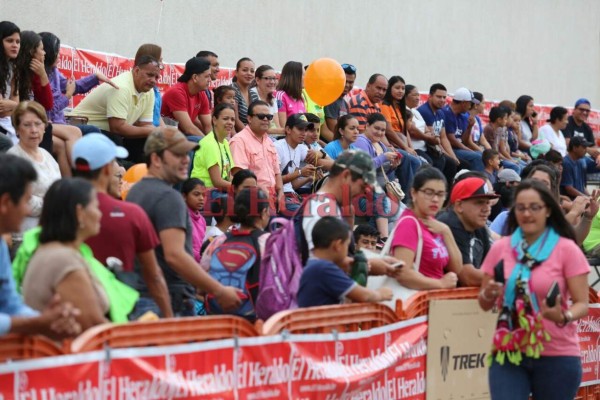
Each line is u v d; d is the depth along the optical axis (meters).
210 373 6.49
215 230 10.62
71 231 6.12
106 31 15.84
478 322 9.16
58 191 6.14
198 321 6.51
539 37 27.84
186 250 7.61
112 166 7.01
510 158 20.12
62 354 5.64
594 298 10.53
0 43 10.58
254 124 12.46
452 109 18.38
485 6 25.66
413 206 8.98
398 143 16.22
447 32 24.36
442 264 8.93
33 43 10.73
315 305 7.79
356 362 7.77
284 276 8.10
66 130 10.89
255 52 18.95
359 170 8.46
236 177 10.57
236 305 7.67
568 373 7.45
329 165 13.29
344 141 13.91
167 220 7.33
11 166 5.53
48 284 6.03
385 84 16.03
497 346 7.48
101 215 6.84
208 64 13.47
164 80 15.81
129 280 6.87
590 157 23.11
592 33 30.27
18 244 8.76
